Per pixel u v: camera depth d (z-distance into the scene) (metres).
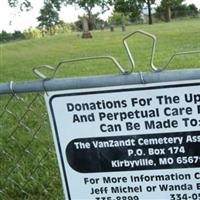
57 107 2.16
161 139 2.10
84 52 21.78
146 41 21.92
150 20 58.56
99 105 2.11
